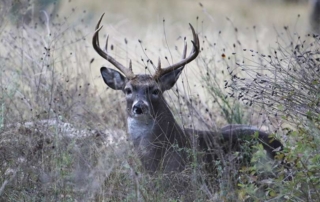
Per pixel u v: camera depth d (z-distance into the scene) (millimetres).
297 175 10367
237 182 11633
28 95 14625
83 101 14594
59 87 14461
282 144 12625
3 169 11695
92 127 13727
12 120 13188
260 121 14391
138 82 12898
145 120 12719
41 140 12430
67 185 11281
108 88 15609
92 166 11516
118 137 13461
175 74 13250
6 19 16844
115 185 11422
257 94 11836
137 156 12672
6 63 16188
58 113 13320
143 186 11438
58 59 16953
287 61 13914
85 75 15703
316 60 11805
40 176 11484
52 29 18047
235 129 13188
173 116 13328
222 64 16531
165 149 12672
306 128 10930
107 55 13375
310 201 10312
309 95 11312
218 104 14273
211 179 12016
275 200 10680
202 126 13914
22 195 11320
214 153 12594
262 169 11789
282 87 11539
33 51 15969
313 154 10562
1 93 14320
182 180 11906
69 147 11961
